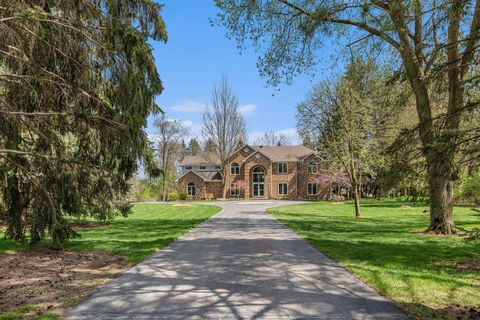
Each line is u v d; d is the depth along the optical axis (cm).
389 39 1258
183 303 542
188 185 5650
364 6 1125
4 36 797
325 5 1212
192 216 2358
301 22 1315
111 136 941
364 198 4912
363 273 720
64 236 956
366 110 2231
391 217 2269
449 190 1387
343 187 4559
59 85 891
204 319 477
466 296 573
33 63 834
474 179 1808
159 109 1103
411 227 1661
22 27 788
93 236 1346
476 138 668
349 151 2277
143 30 1102
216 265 810
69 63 940
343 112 2212
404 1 924
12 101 919
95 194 1012
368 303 541
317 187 5341
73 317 484
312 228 1600
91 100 970
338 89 2234
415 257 899
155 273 734
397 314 493
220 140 5359
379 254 938
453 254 941
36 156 822
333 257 895
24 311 505
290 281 669
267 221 1967
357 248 1035
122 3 1048
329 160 2783
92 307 524
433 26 846
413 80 1216
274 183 5425
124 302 547
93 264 829
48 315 487
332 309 514
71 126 970
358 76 1460
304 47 1347
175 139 5838
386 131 2895
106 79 979
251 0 1255
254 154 5472
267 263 831
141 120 976
